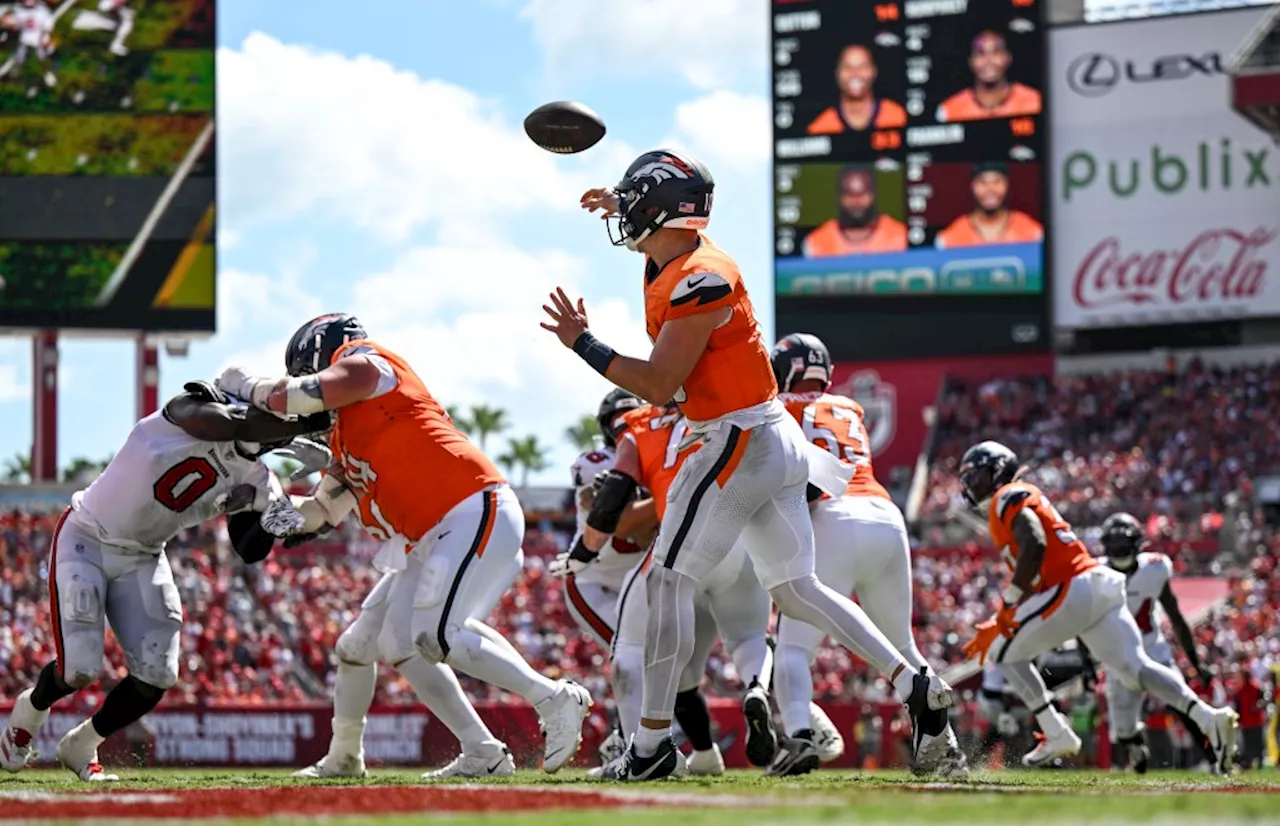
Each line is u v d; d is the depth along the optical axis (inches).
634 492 498.3
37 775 499.8
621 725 489.4
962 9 2488.9
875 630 399.9
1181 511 2268.7
